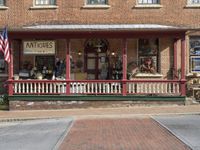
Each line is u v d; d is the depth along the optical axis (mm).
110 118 23094
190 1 31094
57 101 27781
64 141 16062
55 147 14812
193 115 23984
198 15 30984
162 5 30953
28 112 26438
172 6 30984
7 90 29703
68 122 21938
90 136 17219
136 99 27688
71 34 28047
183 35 28141
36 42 29391
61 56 30609
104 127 19703
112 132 18219
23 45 29531
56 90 27953
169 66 30625
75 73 30562
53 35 28125
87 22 30984
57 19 31047
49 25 30219
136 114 24344
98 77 30781
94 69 30859
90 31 27859
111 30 27812
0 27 30953
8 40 27938
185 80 27781
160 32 28109
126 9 30984
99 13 31000
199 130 18359
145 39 30734
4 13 31188
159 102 27734
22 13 31156
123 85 27734
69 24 30703
